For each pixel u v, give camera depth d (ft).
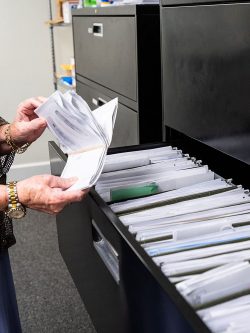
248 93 1.98
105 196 2.26
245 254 1.68
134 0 3.35
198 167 2.47
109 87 3.72
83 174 2.06
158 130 3.29
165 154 2.71
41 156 8.21
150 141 3.29
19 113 2.74
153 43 3.06
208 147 2.86
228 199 2.15
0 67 7.61
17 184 2.06
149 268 1.52
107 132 2.21
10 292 2.88
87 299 2.62
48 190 1.99
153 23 3.02
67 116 2.16
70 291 4.80
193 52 2.40
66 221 2.86
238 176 2.71
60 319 4.36
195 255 1.70
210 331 1.21
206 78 2.30
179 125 2.69
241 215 1.99
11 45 7.55
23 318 4.37
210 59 2.24
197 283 1.46
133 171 2.45
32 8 7.45
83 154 2.31
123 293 1.88
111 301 2.10
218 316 1.37
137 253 1.61
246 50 1.95
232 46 2.05
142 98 3.16
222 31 2.10
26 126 2.57
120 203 2.19
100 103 4.01
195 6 2.31
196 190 2.25
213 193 2.22
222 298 1.48
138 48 3.03
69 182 2.06
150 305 1.57
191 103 2.50
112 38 3.47
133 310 1.79
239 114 2.07
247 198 2.15
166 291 1.40
